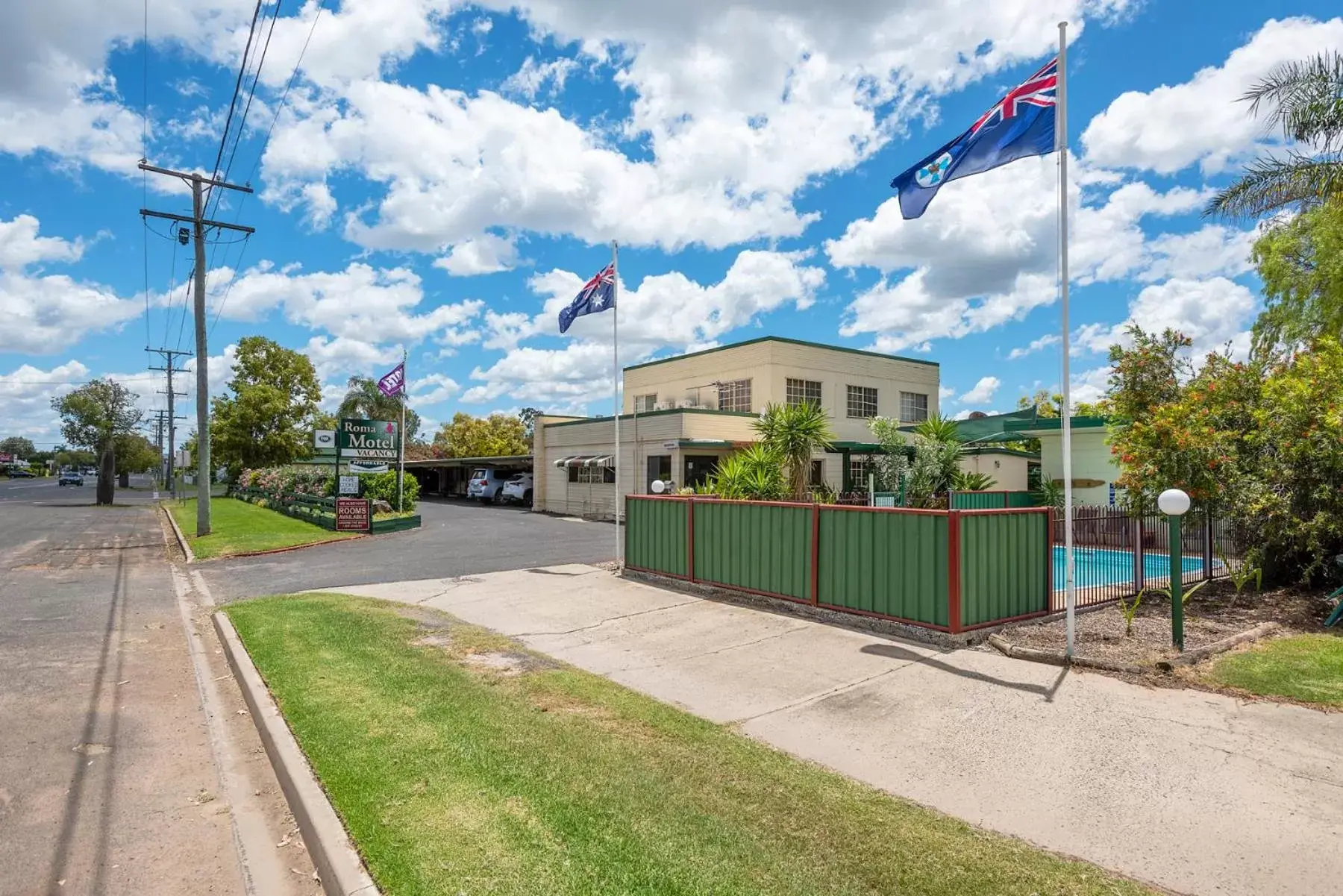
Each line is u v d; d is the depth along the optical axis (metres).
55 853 3.76
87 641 8.25
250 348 47.06
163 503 43.31
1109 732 5.19
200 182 19.59
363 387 59.72
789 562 9.41
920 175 8.02
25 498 47.47
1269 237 19.50
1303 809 4.04
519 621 8.98
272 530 20.62
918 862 3.45
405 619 8.83
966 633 7.58
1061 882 3.30
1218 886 3.33
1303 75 12.46
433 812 3.84
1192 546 10.31
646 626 8.72
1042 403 31.75
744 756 4.72
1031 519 8.43
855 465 26.97
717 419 24.47
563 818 3.79
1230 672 6.39
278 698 5.82
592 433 28.23
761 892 3.15
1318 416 9.12
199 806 4.32
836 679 6.54
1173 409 9.70
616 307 13.32
